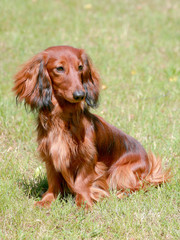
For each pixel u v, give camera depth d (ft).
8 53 31.14
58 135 14.60
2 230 13.25
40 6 41.50
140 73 28.40
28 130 20.77
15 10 39.65
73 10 41.32
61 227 13.51
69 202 14.93
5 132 20.48
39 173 17.24
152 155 17.42
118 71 28.63
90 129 15.10
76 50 14.46
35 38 33.63
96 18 39.32
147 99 24.72
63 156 14.64
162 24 38.83
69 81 13.69
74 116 14.56
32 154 18.94
